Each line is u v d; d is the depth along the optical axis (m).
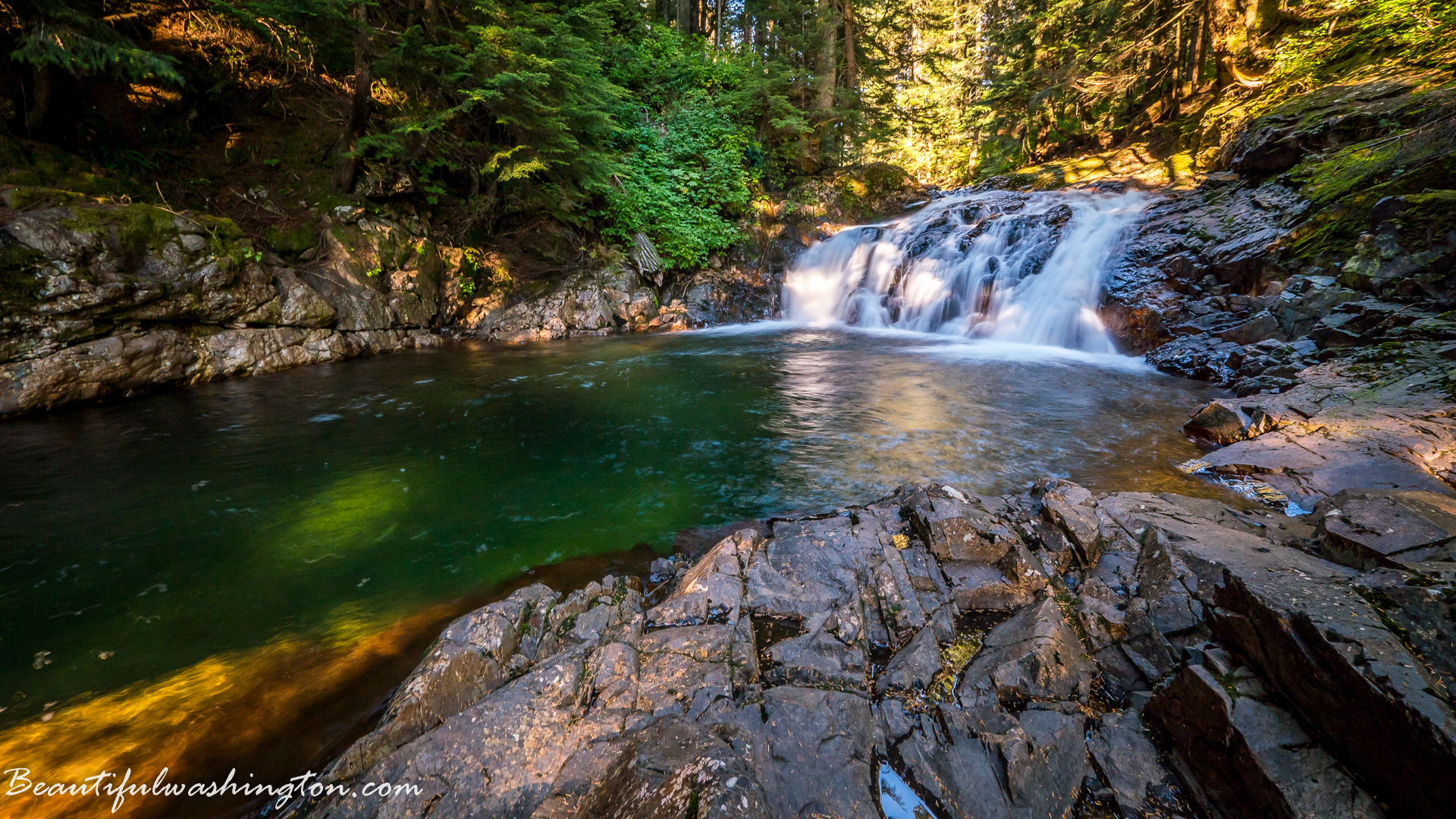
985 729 2.16
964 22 32.97
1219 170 12.59
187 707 2.43
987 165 25.17
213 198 8.84
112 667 2.66
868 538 3.48
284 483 4.79
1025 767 1.99
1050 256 11.55
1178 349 8.57
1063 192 14.65
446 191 11.36
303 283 8.89
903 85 29.86
